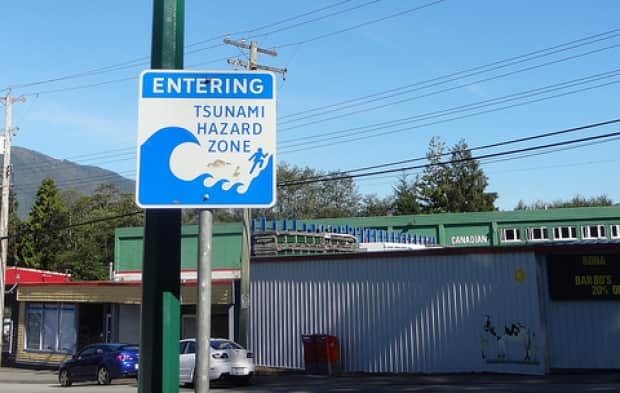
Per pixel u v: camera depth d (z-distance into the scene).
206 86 4.24
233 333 30.47
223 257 45.78
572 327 23.23
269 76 4.27
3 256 38.94
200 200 4.14
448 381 22.36
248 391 21.36
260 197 4.16
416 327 25.56
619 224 48.09
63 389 24.52
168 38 4.58
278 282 29.28
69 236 65.50
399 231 52.41
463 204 77.56
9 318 44.81
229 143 4.20
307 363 27.03
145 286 4.37
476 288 24.50
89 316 39.03
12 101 39.34
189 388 23.55
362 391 20.16
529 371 23.16
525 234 50.06
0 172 41.44
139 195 4.13
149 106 4.21
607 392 17.45
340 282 27.53
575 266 23.36
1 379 31.86
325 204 87.75
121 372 25.98
